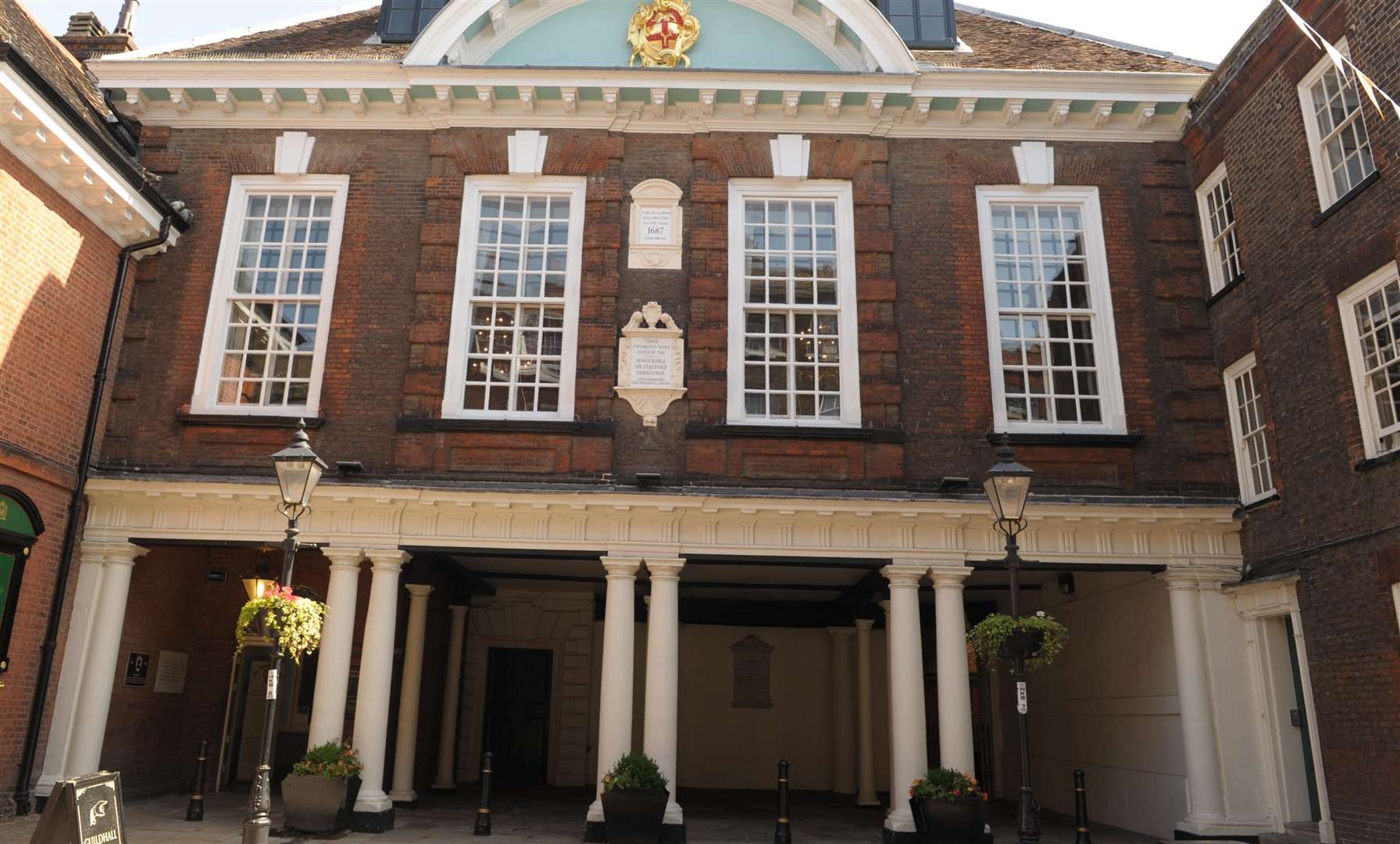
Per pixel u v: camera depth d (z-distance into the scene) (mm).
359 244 14297
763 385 14031
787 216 14703
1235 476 13531
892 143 14898
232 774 16172
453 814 14328
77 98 13117
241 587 16094
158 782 14812
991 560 13016
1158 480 13570
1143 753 14094
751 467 13469
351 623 12867
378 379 13766
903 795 12430
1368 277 10977
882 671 19844
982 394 13836
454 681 17594
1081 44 16734
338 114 14797
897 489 13414
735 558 13164
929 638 19672
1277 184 12633
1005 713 19250
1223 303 13859
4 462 11391
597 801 12258
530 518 13016
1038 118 14891
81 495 12781
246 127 14789
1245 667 12797
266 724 9477
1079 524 13078
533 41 15500
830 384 14008
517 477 13375
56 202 12344
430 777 17062
